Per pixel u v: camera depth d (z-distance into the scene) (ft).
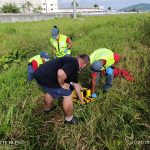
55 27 11.44
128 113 7.57
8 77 10.35
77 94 7.52
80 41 16.35
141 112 7.74
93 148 6.56
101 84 9.45
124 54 12.53
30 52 15.26
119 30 19.33
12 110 7.73
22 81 10.00
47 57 10.30
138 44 14.62
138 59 11.94
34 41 18.38
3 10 92.22
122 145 6.59
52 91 7.33
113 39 15.83
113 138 6.89
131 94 8.73
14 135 7.24
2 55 14.64
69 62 6.86
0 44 17.52
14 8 92.22
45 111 8.16
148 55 12.19
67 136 7.00
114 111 7.68
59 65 7.14
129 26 20.92
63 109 7.56
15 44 17.47
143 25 19.58
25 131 7.29
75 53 13.24
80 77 10.04
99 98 8.43
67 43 11.71
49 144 6.89
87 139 6.88
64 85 7.21
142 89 8.94
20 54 14.30
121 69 10.16
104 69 9.00
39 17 61.26
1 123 7.52
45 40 18.75
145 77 9.83
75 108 8.10
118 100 8.43
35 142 7.06
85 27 24.90
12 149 6.72
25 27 29.84
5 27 28.17
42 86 7.42
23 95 9.05
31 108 8.13
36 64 10.18
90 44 14.93
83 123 7.44
